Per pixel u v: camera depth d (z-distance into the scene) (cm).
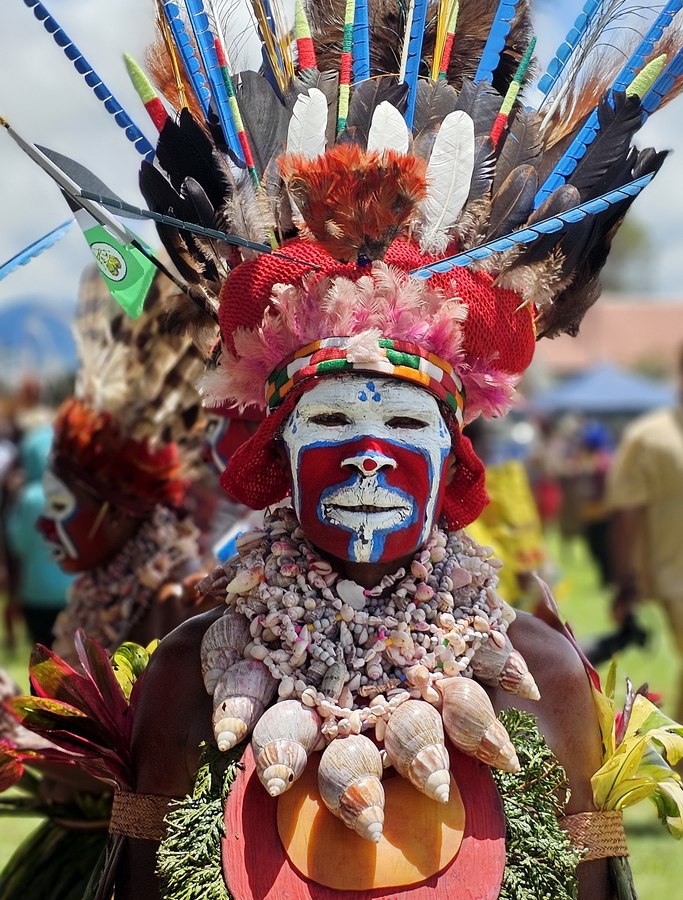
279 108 207
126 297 194
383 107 198
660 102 212
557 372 3609
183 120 205
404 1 224
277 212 199
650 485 543
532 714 194
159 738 196
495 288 197
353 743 179
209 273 210
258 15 222
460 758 187
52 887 279
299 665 189
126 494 298
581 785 196
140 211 178
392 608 192
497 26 217
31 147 176
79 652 208
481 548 203
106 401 303
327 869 179
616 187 206
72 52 208
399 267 191
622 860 201
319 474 189
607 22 216
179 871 179
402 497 188
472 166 197
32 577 561
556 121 216
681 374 546
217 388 202
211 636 193
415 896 177
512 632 201
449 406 194
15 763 207
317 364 188
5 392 1060
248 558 197
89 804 279
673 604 543
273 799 183
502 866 179
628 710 207
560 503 1463
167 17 219
